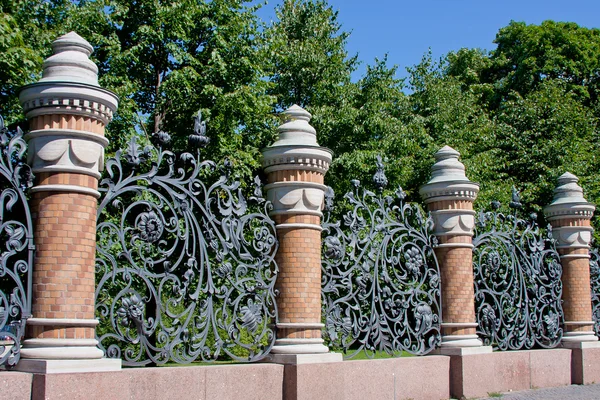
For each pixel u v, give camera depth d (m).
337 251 8.09
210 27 16.59
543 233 12.23
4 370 5.35
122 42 16.27
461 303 9.52
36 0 13.62
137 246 6.34
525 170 21.58
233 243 7.09
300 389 6.98
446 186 9.62
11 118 11.84
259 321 7.18
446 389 9.12
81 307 5.55
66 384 5.22
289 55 20.72
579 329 11.77
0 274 5.32
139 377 5.93
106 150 13.34
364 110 20.05
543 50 28.23
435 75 24.05
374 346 8.48
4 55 11.02
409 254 9.20
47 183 5.59
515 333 10.92
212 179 11.59
